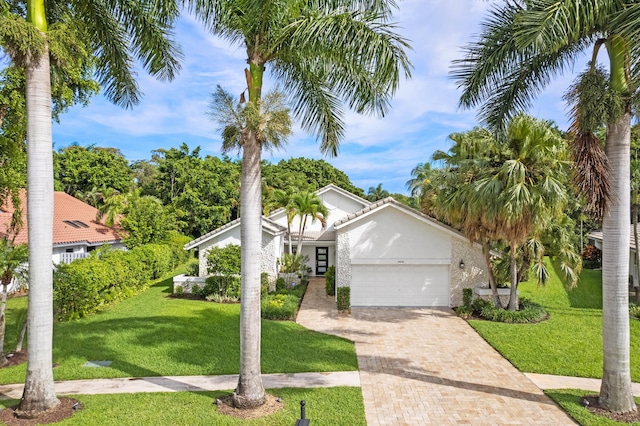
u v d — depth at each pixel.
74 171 46.28
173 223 36.44
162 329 14.88
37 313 8.59
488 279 19.78
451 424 8.47
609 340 9.09
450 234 19.70
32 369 8.59
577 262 18.44
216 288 21.14
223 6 9.09
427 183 22.03
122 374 10.94
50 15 10.62
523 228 15.87
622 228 8.98
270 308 17.73
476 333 15.49
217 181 42.66
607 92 8.50
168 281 27.16
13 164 15.94
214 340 13.79
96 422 8.23
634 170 18.64
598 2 7.90
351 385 10.42
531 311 17.27
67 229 28.14
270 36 9.23
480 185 15.83
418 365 12.02
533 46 8.12
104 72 11.52
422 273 20.06
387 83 8.41
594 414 8.85
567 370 11.56
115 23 10.87
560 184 15.48
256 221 9.02
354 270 20.17
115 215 33.41
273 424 8.23
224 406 9.00
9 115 15.73
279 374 11.16
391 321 17.31
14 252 11.62
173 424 8.20
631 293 22.31
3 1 11.19
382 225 19.89
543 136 15.88
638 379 11.00
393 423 8.50
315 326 16.50
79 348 12.87
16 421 8.23
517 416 8.84
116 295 19.69
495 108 11.06
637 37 7.41
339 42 8.26
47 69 8.65
